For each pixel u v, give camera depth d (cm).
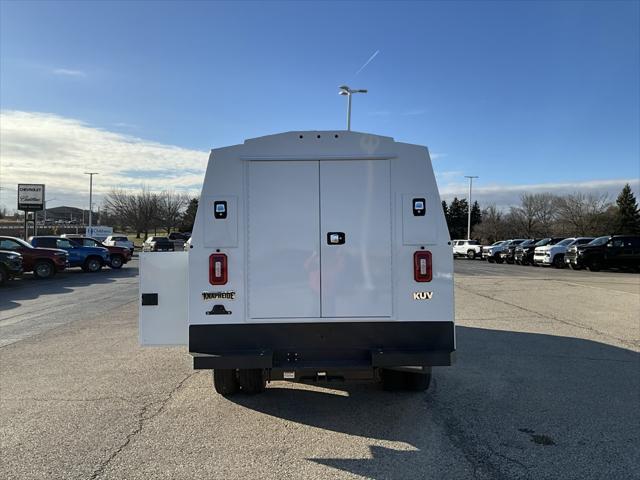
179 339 487
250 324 458
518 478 370
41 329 988
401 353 448
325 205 463
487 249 4234
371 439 444
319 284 461
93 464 395
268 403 543
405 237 462
